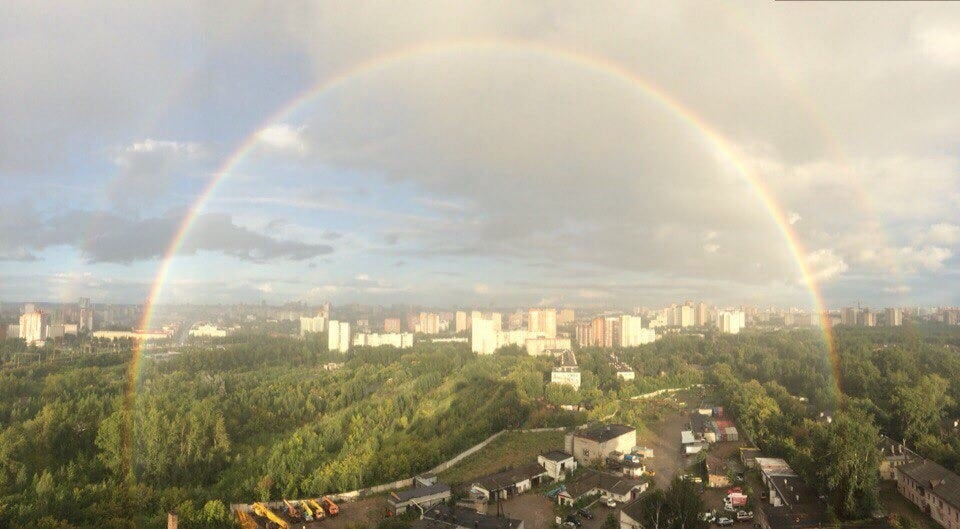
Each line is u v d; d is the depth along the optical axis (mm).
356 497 109938
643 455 133375
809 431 127812
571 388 198875
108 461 123312
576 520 95375
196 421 141250
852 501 87250
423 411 169125
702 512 84688
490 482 109938
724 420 166000
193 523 97062
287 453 128625
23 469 112125
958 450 112625
